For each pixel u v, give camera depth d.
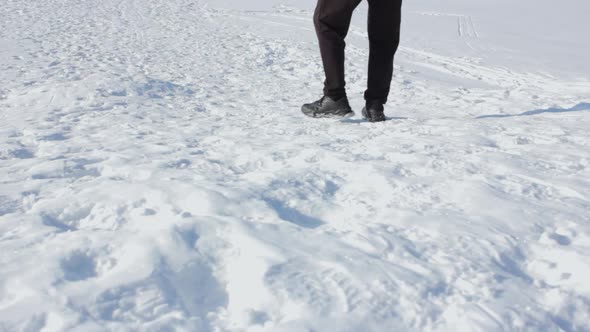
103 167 2.11
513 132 2.88
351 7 3.04
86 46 8.10
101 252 1.23
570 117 3.51
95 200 1.60
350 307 1.07
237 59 8.02
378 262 1.24
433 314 1.08
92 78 4.96
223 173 2.02
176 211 1.53
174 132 2.97
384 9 3.01
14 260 1.18
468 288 1.17
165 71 6.34
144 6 16.22
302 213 1.61
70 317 0.98
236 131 2.99
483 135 2.77
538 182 1.92
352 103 4.93
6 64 6.16
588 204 1.70
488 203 1.67
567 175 2.00
